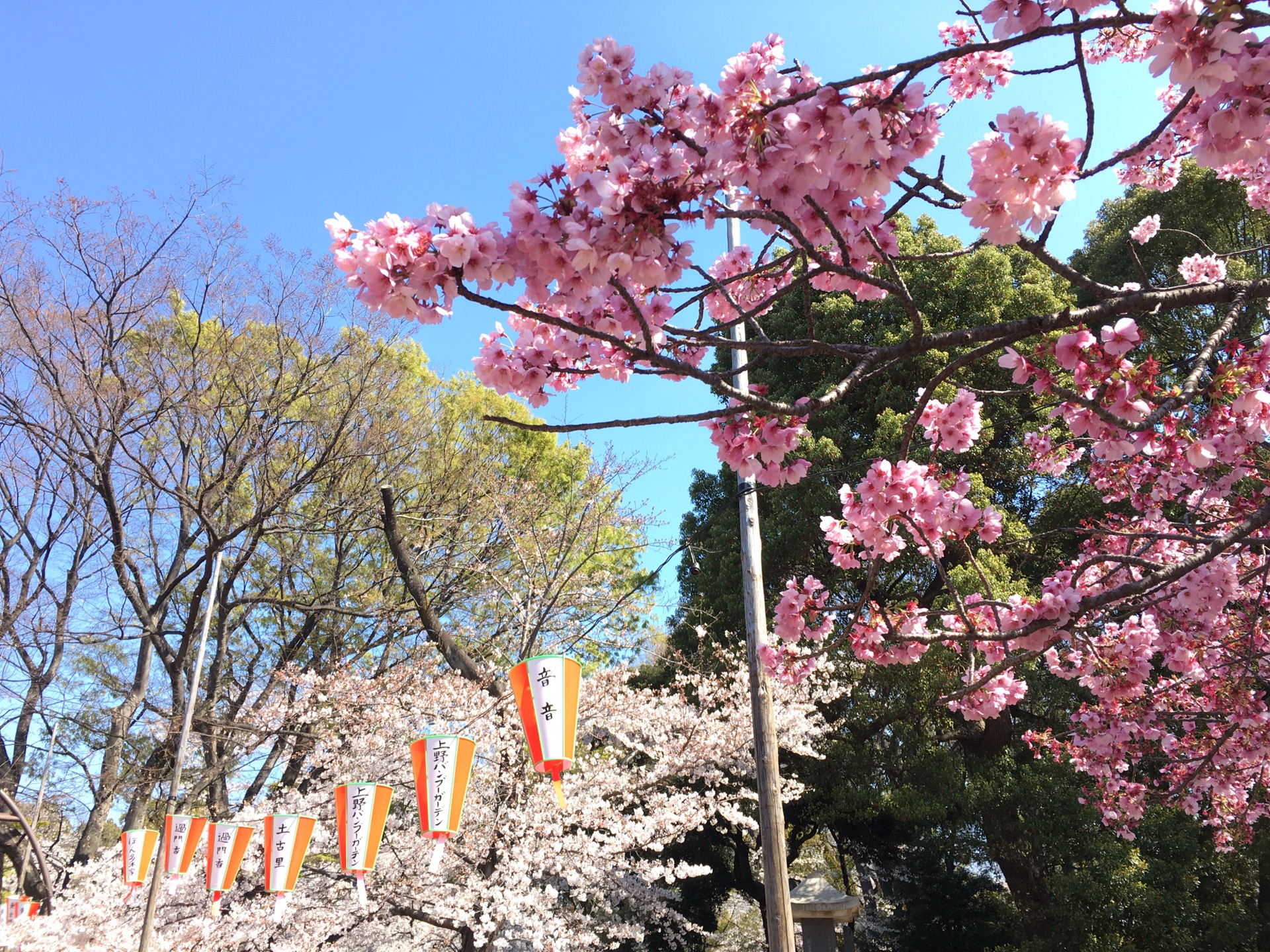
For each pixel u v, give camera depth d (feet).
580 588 33.04
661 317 9.32
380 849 26.48
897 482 10.38
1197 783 18.57
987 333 8.20
